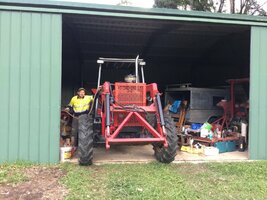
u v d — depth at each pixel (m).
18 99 6.18
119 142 5.89
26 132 6.18
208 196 4.71
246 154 7.68
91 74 12.32
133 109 6.25
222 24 7.20
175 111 9.20
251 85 7.21
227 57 12.09
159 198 4.52
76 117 7.60
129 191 4.73
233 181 5.42
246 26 7.33
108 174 5.56
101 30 9.29
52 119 6.25
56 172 5.66
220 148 7.80
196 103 9.00
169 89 9.96
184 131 8.20
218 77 13.21
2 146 6.11
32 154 6.20
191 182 5.30
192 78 13.51
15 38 6.20
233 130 8.55
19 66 6.20
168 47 11.23
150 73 13.12
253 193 4.90
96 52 11.62
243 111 8.95
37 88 6.23
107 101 6.04
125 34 9.76
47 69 6.26
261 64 7.28
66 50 11.37
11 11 6.20
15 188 4.87
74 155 6.99
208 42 10.66
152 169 5.94
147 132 6.55
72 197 4.48
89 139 6.06
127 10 6.53
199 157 7.19
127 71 11.59
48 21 6.29
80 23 8.48
